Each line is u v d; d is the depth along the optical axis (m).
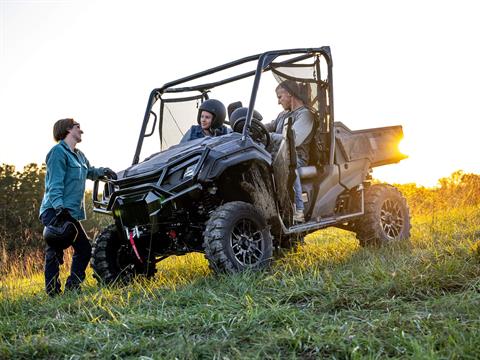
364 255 5.84
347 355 2.88
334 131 6.39
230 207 5.09
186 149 5.36
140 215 5.18
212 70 6.04
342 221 6.38
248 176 5.39
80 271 5.59
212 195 5.43
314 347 2.99
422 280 3.96
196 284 4.85
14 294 5.38
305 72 6.23
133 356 3.19
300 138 6.14
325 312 3.69
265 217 5.45
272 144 5.59
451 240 5.99
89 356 3.20
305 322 3.40
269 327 3.43
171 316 3.87
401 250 5.93
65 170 5.49
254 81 5.55
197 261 6.54
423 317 3.27
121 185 5.40
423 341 2.92
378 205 6.68
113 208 5.30
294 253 6.01
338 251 6.35
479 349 2.71
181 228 5.44
